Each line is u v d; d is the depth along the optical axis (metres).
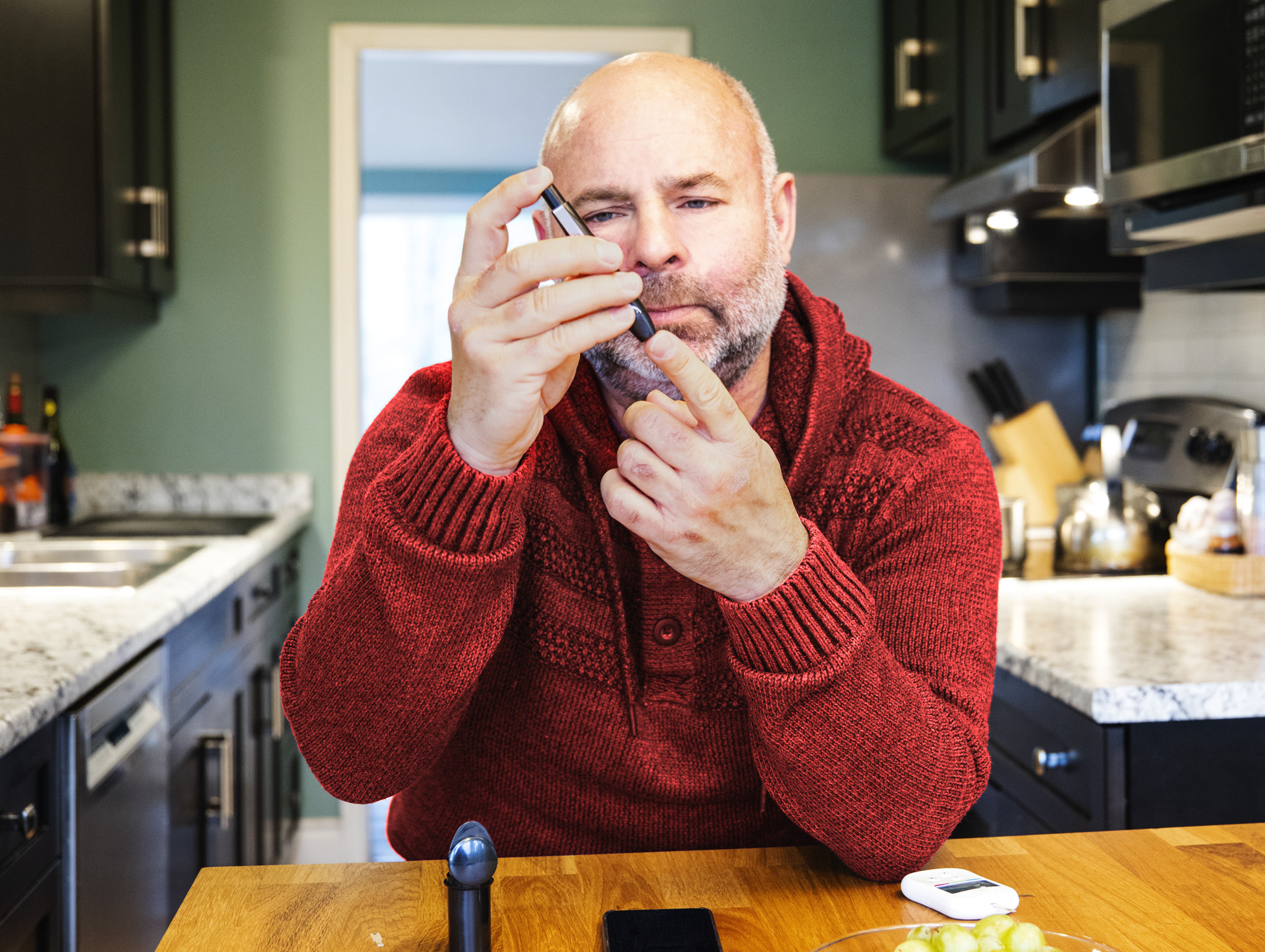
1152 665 1.38
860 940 0.63
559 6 2.95
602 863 0.79
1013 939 0.59
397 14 2.90
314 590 2.94
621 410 0.90
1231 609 1.71
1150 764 1.31
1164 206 1.68
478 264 0.67
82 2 2.28
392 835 1.04
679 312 0.81
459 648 0.72
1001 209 2.32
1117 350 2.86
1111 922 0.70
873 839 0.72
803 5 3.04
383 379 7.89
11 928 1.12
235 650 2.14
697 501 0.64
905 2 2.88
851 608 0.69
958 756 0.73
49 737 1.23
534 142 6.37
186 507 2.89
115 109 2.36
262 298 2.90
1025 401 2.98
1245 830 0.85
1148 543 2.11
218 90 2.87
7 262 2.29
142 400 2.89
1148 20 1.63
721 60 3.03
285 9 2.88
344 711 0.74
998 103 2.34
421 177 7.09
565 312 0.62
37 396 2.81
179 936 0.69
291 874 0.78
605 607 0.90
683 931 0.67
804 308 0.99
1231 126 1.45
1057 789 1.43
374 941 0.68
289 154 2.88
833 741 0.69
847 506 0.91
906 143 2.89
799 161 3.06
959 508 0.87
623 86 0.81
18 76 2.28
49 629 1.46
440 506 0.70
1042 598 1.80
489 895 0.65
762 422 0.96
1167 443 2.37
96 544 2.22
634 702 0.89
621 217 0.82
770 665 0.69
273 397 2.91
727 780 0.89
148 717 1.53
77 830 1.26
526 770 0.92
